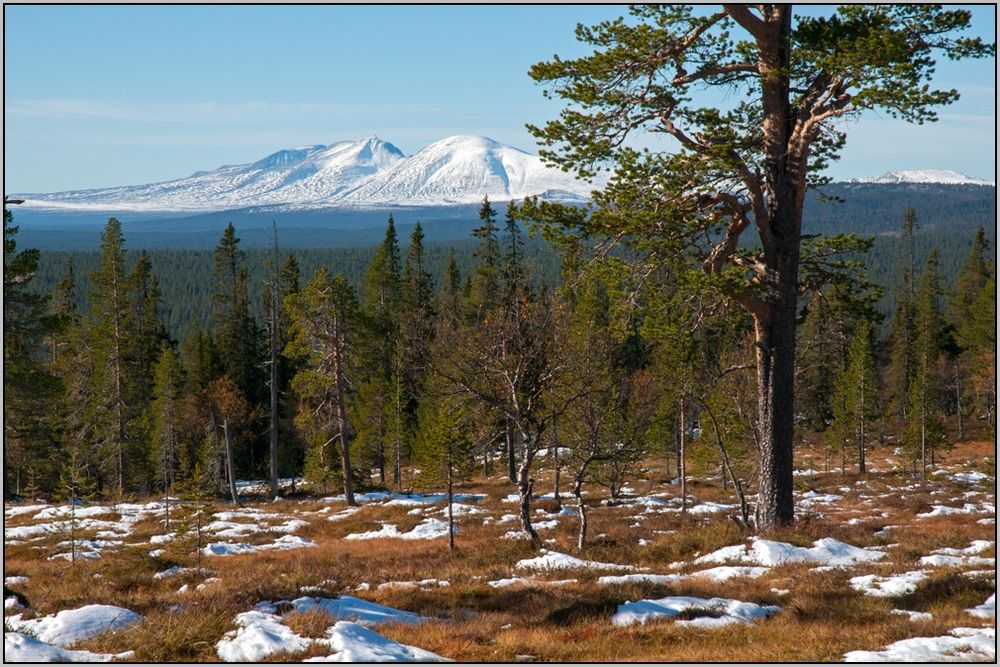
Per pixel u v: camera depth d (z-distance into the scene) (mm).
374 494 49344
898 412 77500
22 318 31844
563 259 21031
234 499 50781
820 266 21422
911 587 14977
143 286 74688
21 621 13664
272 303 57688
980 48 17141
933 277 83688
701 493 47344
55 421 54000
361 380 47531
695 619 14000
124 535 36688
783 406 20859
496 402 26734
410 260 76312
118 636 12359
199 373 67688
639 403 37531
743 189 20516
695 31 19219
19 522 41875
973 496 39375
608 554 22172
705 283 19625
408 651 12141
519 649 12562
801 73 19750
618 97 19562
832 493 47375
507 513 38781
